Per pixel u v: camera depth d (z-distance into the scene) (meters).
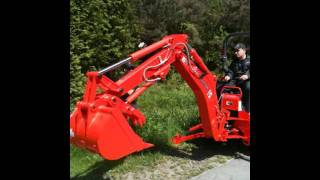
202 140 7.10
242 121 6.35
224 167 5.96
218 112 6.13
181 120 7.84
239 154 6.53
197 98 5.97
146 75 5.18
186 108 9.23
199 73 5.80
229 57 13.41
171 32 12.71
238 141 6.88
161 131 7.09
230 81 6.74
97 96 4.69
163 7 12.04
